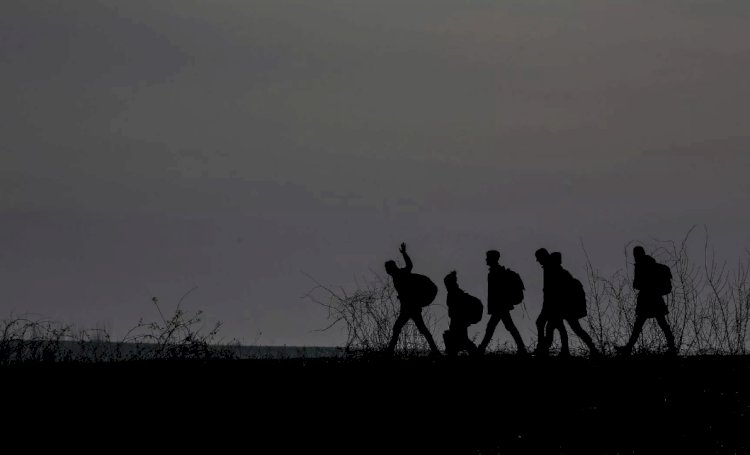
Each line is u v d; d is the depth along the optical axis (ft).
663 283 249.75
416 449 170.40
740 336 250.16
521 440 174.60
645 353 243.60
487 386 210.59
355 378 215.92
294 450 170.30
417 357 249.55
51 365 225.76
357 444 174.40
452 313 260.01
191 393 201.98
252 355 255.50
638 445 170.50
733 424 182.19
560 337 251.80
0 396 197.88
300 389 206.28
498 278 255.91
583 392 205.36
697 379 213.46
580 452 169.07
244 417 188.03
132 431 179.52
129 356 241.35
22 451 168.35
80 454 166.40
